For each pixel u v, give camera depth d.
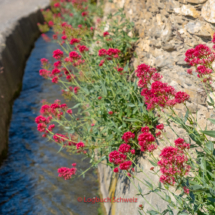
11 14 11.73
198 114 2.56
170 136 2.83
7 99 6.50
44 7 14.17
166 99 2.14
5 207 4.04
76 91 4.27
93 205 3.86
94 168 4.63
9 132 5.86
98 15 8.11
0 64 6.73
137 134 3.34
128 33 4.92
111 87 3.49
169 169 1.86
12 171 4.79
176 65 2.93
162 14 3.31
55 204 4.00
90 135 3.57
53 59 9.38
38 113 6.55
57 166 4.79
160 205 2.51
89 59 4.55
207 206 2.04
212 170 2.15
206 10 2.46
